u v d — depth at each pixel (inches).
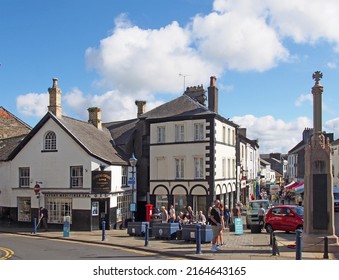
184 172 1187.9
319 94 668.7
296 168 2989.7
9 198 1202.6
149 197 1231.5
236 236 850.1
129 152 1290.6
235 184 1423.5
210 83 1283.2
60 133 1144.8
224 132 1290.6
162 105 1298.0
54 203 1137.4
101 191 1087.0
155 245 747.4
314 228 645.9
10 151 1253.7
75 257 629.9
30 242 847.1
